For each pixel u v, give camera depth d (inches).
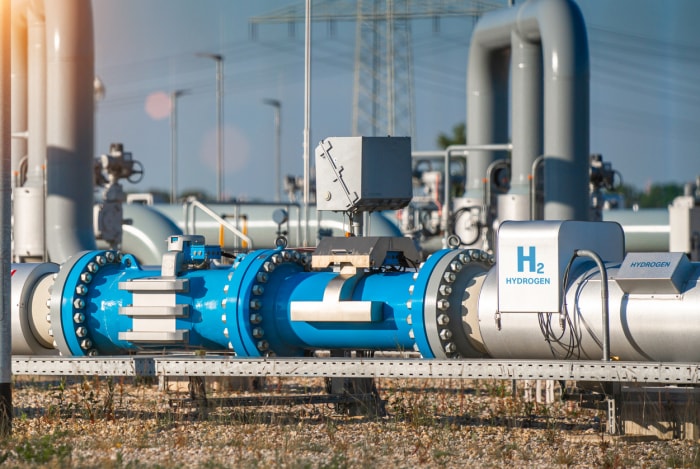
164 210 2250.2
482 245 1957.4
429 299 840.3
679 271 770.8
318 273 911.0
